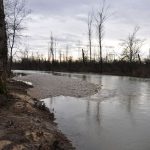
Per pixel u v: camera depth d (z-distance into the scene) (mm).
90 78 43188
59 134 10047
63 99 19375
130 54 61562
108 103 18141
